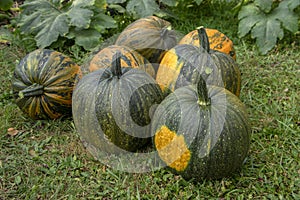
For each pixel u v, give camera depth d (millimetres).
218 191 1543
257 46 2158
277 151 1666
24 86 1745
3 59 2166
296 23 2166
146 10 2193
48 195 1560
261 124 1785
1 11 2527
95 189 1568
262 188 1552
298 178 1581
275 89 1956
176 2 2279
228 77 1680
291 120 1803
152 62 1862
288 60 2111
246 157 1618
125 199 1540
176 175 1587
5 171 1636
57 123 1804
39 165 1659
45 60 1743
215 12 2459
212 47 1828
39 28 2168
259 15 2195
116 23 2293
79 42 2160
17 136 1771
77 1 2217
